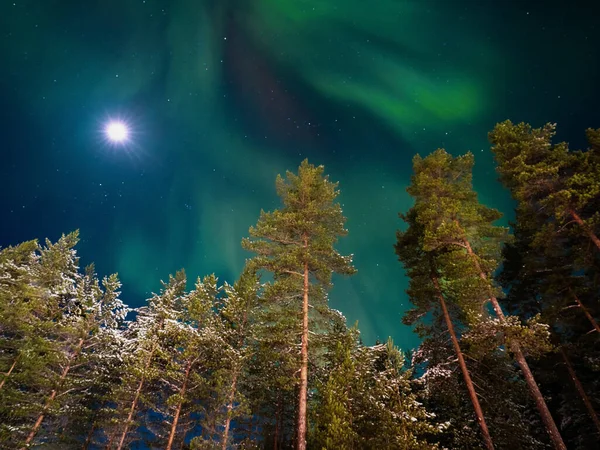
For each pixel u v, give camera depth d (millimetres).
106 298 23406
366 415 15641
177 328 21984
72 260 25734
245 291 25484
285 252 19266
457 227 17094
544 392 21266
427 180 20703
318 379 17766
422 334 19125
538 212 18281
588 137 17766
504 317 14898
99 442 22500
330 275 18594
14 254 26266
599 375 19141
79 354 21250
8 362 20016
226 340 22625
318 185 22281
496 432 17062
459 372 18047
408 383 15648
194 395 20844
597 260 17578
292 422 25109
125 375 22797
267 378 21156
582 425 19078
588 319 18375
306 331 16859
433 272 20328
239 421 22484
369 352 18062
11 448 18031
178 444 21188
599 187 15617
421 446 13805
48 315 22328
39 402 19578
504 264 24984
